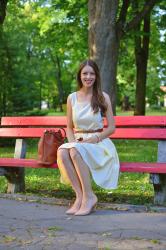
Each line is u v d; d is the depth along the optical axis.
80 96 5.69
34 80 22.80
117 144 15.67
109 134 5.55
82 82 5.62
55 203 5.80
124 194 6.58
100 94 5.59
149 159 10.71
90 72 5.56
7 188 6.65
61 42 21.23
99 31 13.41
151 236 4.40
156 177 5.35
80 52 22.67
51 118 6.55
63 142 5.88
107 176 5.38
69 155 5.26
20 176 6.62
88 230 4.60
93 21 13.50
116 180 5.42
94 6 13.47
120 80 32.78
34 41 28.61
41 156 5.81
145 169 5.35
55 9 19.34
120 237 4.37
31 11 23.00
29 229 4.65
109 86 13.55
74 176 5.30
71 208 5.27
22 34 19.86
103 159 5.36
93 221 4.92
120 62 25.78
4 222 4.92
